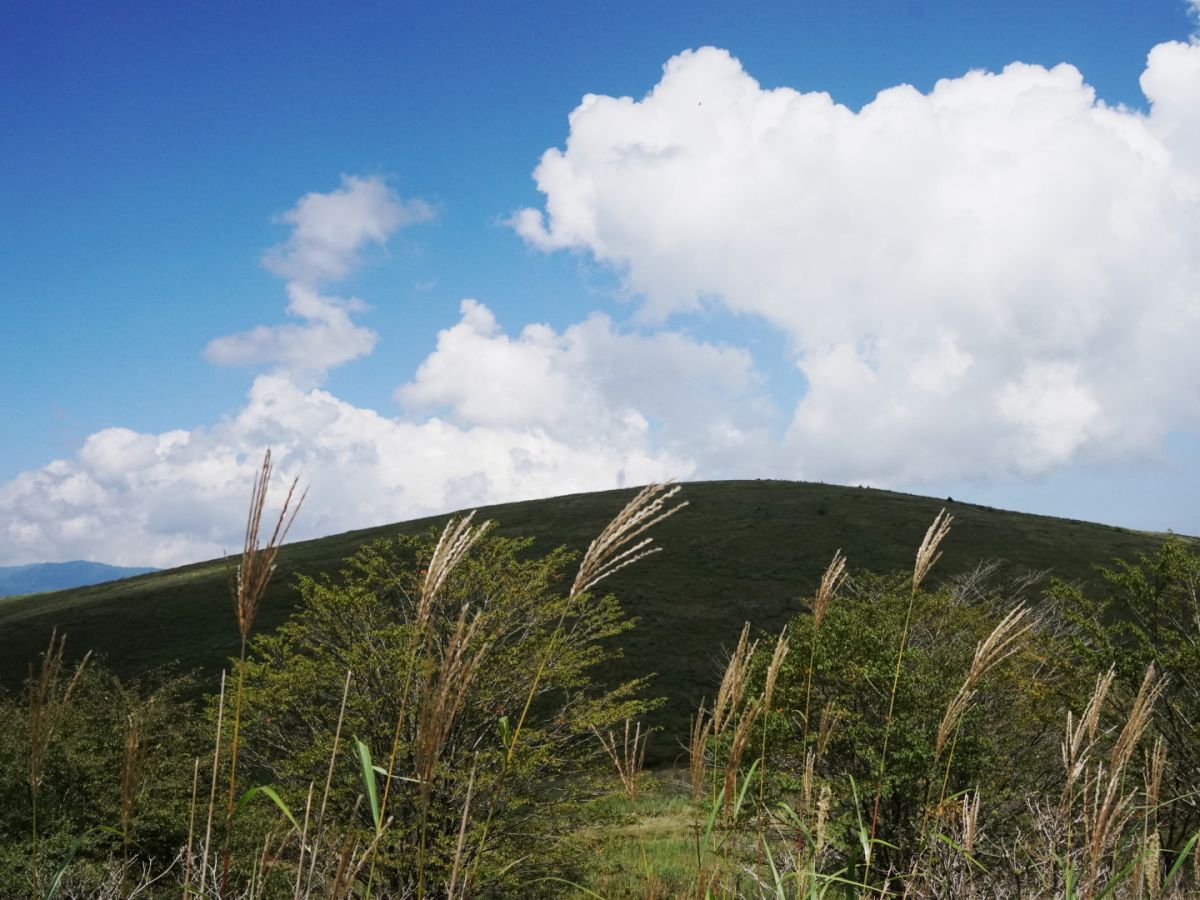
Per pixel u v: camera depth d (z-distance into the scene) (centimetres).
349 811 962
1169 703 946
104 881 403
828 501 6606
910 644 1216
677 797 1503
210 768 1131
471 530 187
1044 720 1045
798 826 312
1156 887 257
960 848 326
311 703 1209
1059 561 5234
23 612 5569
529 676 1242
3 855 732
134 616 4625
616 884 985
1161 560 1112
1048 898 338
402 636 1131
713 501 6588
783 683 910
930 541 309
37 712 205
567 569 4869
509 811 1094
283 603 4466
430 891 823
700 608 4466
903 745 874
